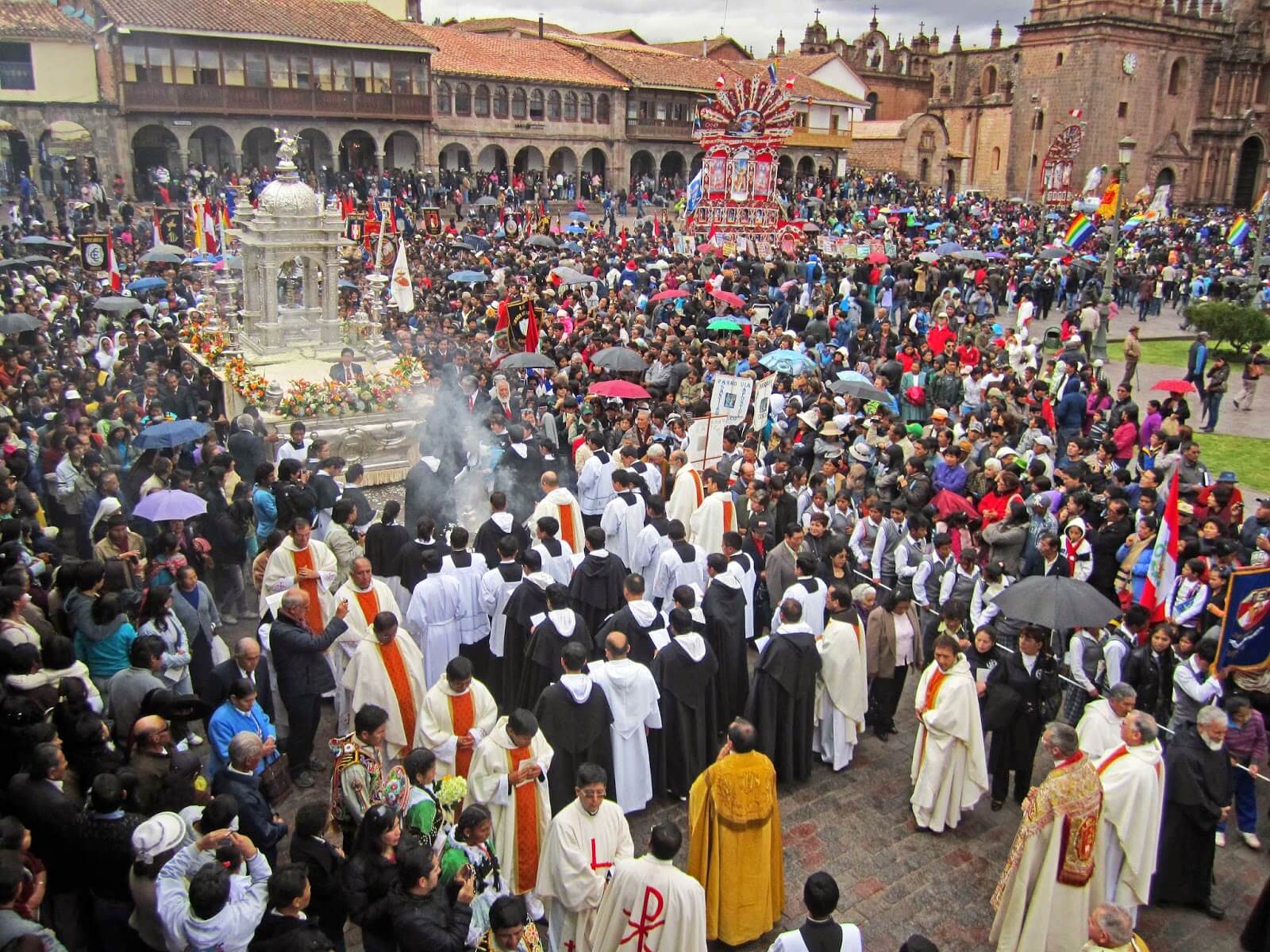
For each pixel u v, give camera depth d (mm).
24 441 13219
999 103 78250
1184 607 10078
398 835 6059
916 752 8969
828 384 17188
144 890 5941
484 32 71125
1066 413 17375
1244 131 76438
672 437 15281
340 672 9352
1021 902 7172
